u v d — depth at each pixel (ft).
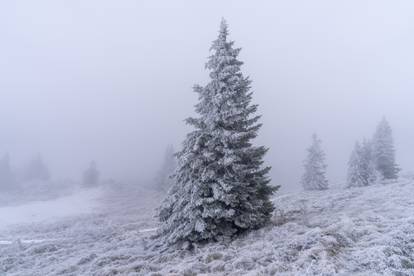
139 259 44.70
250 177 51.65
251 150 50.14
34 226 119.96
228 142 49.49
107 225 110.32
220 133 49.01
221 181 46.78
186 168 49.93
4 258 60.03
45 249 67.26
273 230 44.39
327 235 35.06
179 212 48.21
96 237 80.48
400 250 28.78
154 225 98.99
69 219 139.44
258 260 32.78
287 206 89.30
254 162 52.29
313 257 29.84
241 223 47.65
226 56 50.88
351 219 42.60
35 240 85.81
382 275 23.97
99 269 40.78
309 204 83.61
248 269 31.40
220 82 50.52
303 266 28.17
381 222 40.09
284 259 31.50
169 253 44.73
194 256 39.93
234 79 50.19
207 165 48.29
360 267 26.61
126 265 40.04
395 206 52.95
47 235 94.17
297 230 41.50
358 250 30.22
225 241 44.73
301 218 53.93
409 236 32.37
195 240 46.01
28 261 57.41
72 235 88.48
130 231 86.63
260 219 49.70
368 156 165.17
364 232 36.29
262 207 52.13
